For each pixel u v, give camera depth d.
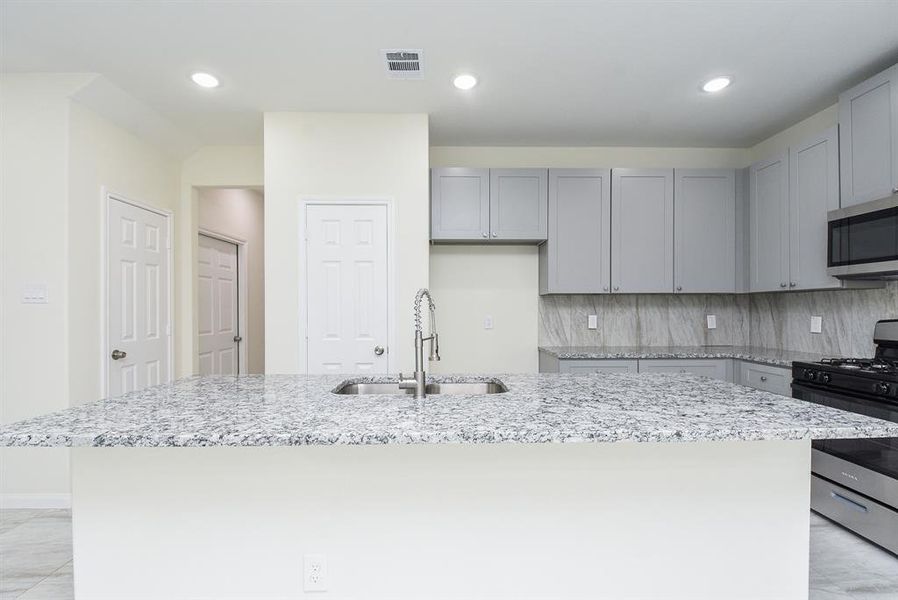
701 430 1.19
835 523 2.37
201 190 4.01
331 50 2.41
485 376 2.11
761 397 1.60
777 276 3.19
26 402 2.63
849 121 2.58
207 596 1.45
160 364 3.52
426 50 2.40
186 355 3.82
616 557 1.49
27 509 2.63
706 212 3.60
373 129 3.19
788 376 2.78
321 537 1.47
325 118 3.18
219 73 2.65
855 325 2.93
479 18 2.14
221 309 4.56
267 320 3.18
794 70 2.60
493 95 2.93
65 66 2.57
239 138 3.66
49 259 2.65
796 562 1.49
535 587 1.49
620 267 3.60
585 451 1.49
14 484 2.64
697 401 1.53
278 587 1.46
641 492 1.49
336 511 1.47
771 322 3.69
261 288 5.35
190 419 1.31
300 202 3.17
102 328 2.91
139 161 3.29
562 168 3.62
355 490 1.47
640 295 3.97
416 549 1.48
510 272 3.97
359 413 1.38
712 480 1.49
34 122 2.65
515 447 1.49
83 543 1.44
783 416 1.32
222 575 1.45
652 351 3.58
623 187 3.60
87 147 2.80
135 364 3.24
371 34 2.27
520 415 1.34
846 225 2.55
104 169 2.94
